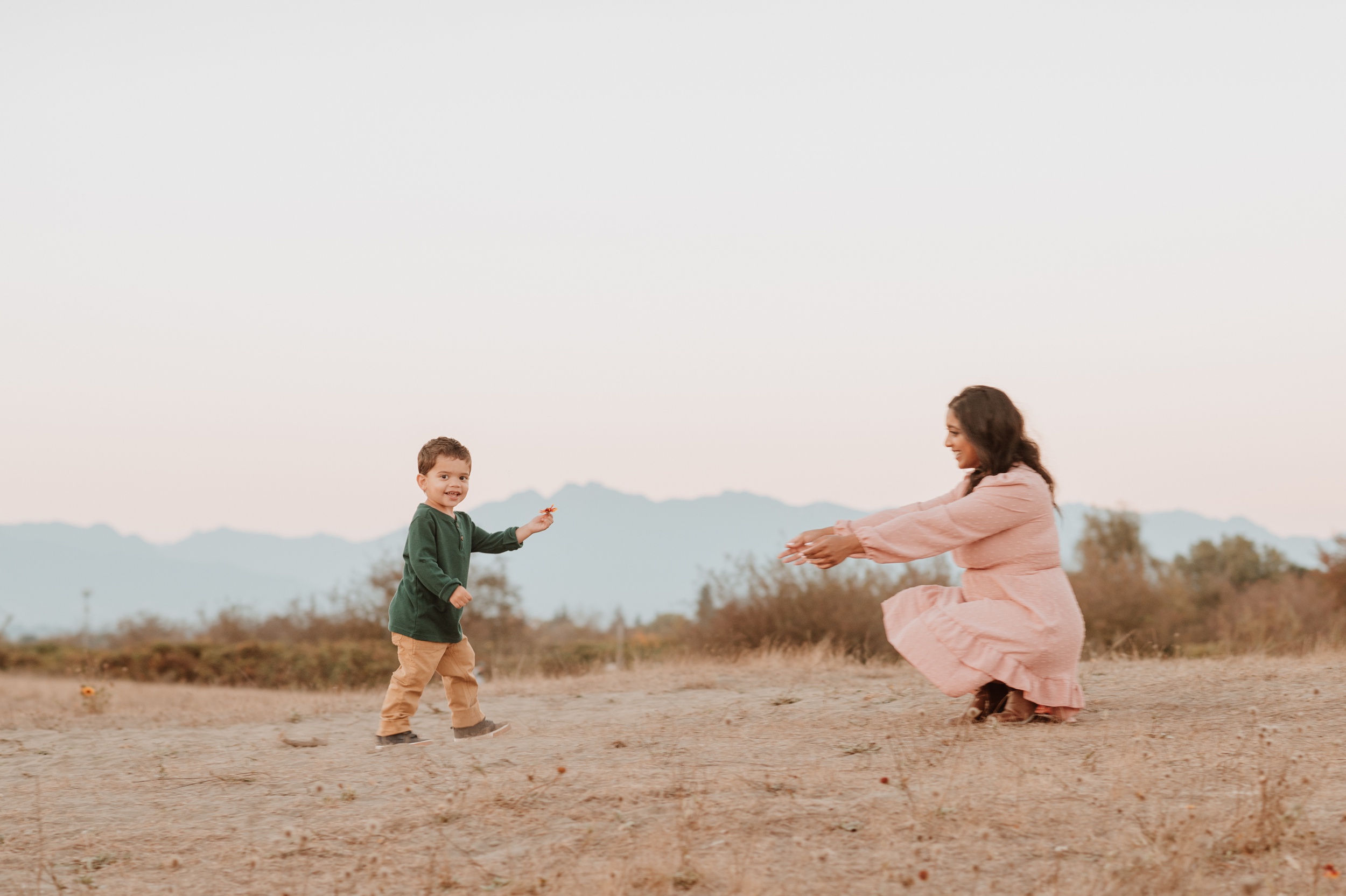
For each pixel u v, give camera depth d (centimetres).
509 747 520
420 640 559
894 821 333
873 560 490
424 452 575
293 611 2394
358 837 353
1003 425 495
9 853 353
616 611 2070
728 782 391
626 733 551
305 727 708
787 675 897
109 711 888
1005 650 477
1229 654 966
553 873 304
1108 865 285
